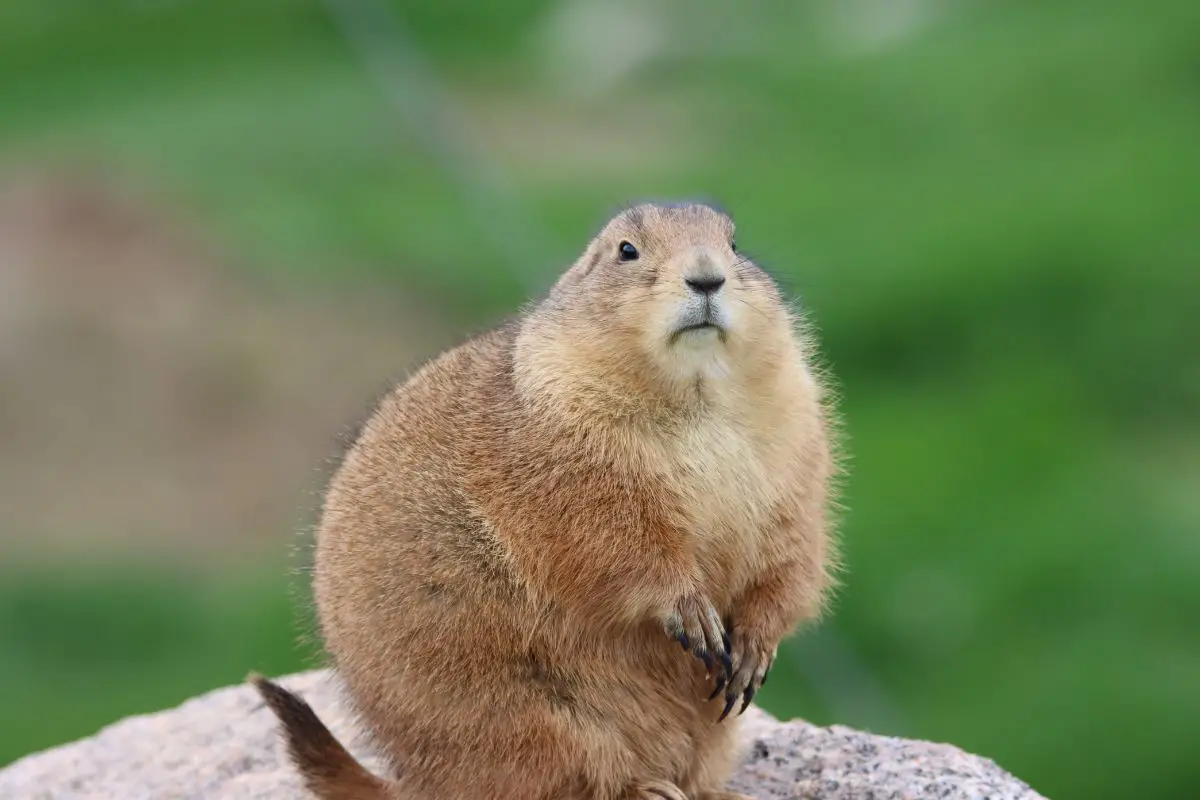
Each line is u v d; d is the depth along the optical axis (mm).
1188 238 23781
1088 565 18406
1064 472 19750
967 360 22203
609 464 7730
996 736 16141
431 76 30297
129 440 23453
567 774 7832
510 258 20141
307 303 26078
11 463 22953
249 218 28391
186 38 39688
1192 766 15469
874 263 24234
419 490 7922
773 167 28922
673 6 38656
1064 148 27406
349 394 24141
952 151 28438
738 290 7773
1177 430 20766
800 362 8227
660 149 31031
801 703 16719
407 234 28016
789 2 38344
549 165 30047
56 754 9914
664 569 7730
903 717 15758
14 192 28016
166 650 19047
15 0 43344
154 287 26047
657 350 7699
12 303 25359
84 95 36500
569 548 7719
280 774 9336
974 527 19141
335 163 31109
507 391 8016
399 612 7863
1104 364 21953
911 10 36625
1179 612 17609
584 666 7852
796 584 8109
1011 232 24422
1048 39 32781
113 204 27922
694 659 8062
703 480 7816
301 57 37812
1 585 20109
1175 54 30531
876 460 20297
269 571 20469
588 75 36312
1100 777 15734
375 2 20062
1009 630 17641
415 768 7988
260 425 23719
